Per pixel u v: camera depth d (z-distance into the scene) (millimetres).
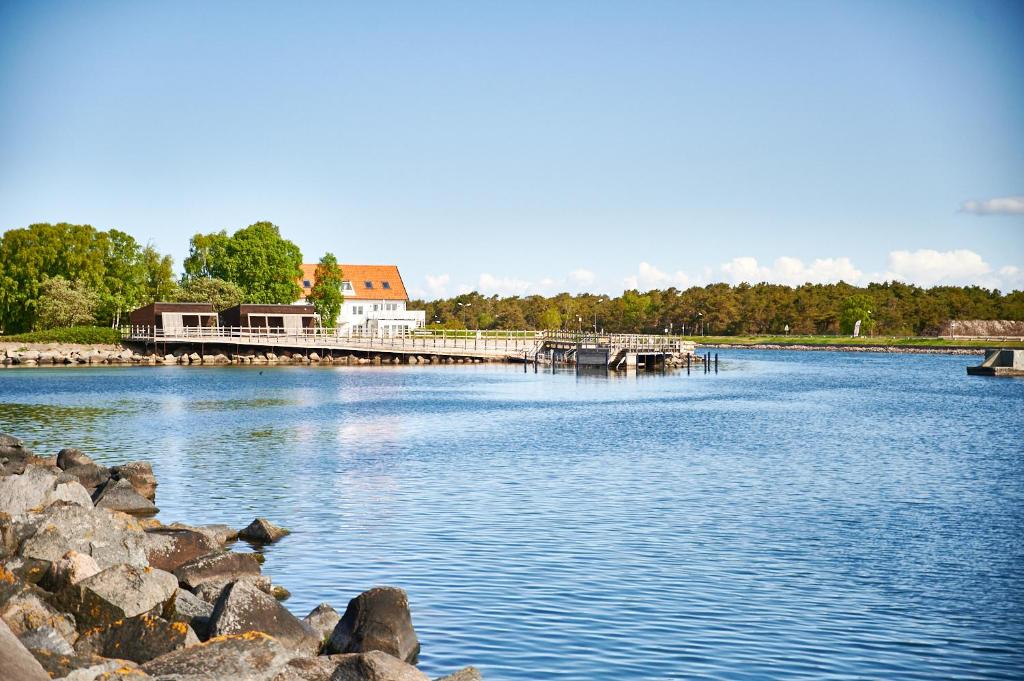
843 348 181375
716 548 22172
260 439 42531
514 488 29938
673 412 57719
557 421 51375
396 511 26234
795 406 63094
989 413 58750
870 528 24484
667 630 16344
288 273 139250
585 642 15711
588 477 32156
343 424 49062
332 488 29875
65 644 12461
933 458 37688
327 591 18453
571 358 108188
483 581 19188
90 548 16922
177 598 15016
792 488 30297
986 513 26500
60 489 20203
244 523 24719
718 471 33719
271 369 101938
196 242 160750
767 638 16047
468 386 79062
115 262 139250
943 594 18672
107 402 61750
